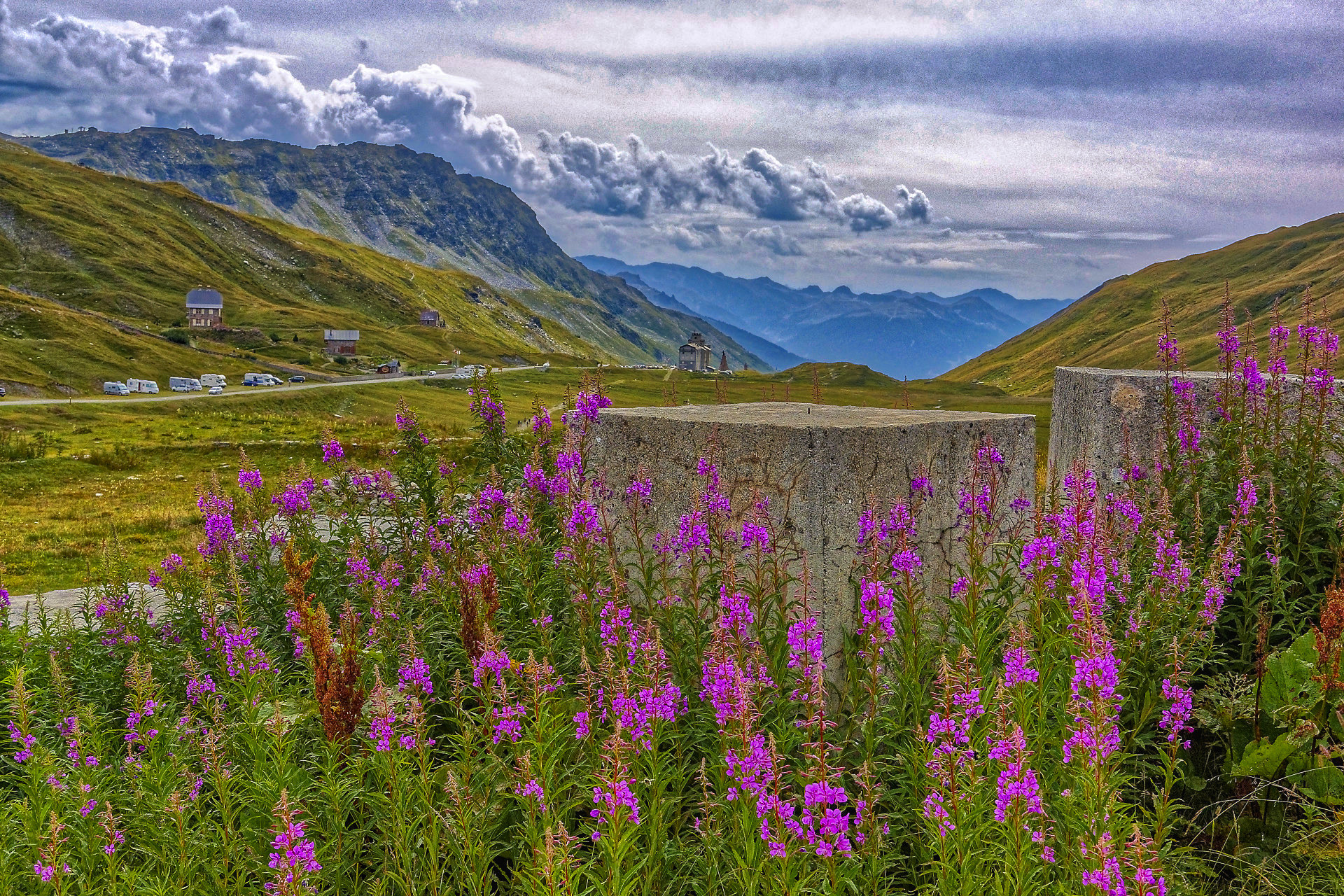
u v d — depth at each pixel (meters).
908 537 7.78
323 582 10.78
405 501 12.18
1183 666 6.37
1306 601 7.97
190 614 10.03
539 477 10.77
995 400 91.19
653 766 5.14
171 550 22.89
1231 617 7.82
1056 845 4.93
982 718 5.31
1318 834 5.60
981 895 4.45
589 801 5.58
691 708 6.60
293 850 4.48
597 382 10.07
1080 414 12.21
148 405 103.00
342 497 12.34
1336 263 192.50
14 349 129.12
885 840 5.29
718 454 8.63
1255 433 9.28
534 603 8.00
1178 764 6.15
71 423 83.69
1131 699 6.46
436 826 5.06
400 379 152.12
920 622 6.79
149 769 6.05
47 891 5.04
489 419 12.71
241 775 6.14
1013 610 7.53
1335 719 6.29
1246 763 6.18
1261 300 178.12
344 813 5.51
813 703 4.71
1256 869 5.39
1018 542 7.65
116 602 10.03
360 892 5.39
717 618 5.85
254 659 7.43
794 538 7.99
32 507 31.61
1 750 7.70
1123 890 3.73
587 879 4.95
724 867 5.12
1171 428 10.02
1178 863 5.25
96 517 29.19
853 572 8.05
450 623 8.27
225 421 74.00
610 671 5.47
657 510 9.28
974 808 4.48
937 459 8.88
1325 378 8.70
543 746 5.34
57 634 10.14
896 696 6.31
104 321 163.38
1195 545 7.87
